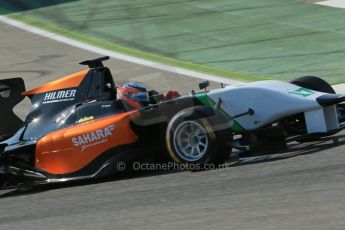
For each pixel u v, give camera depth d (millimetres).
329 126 28969
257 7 69312
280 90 29312
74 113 30562
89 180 30250
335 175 23484
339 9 65500
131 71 53406
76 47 64000
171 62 55438
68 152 29672
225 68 52438
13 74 58812
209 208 21594
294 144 31094
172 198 23734
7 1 82250
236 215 20359
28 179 30406
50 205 25969
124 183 27922
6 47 67562
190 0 74438
